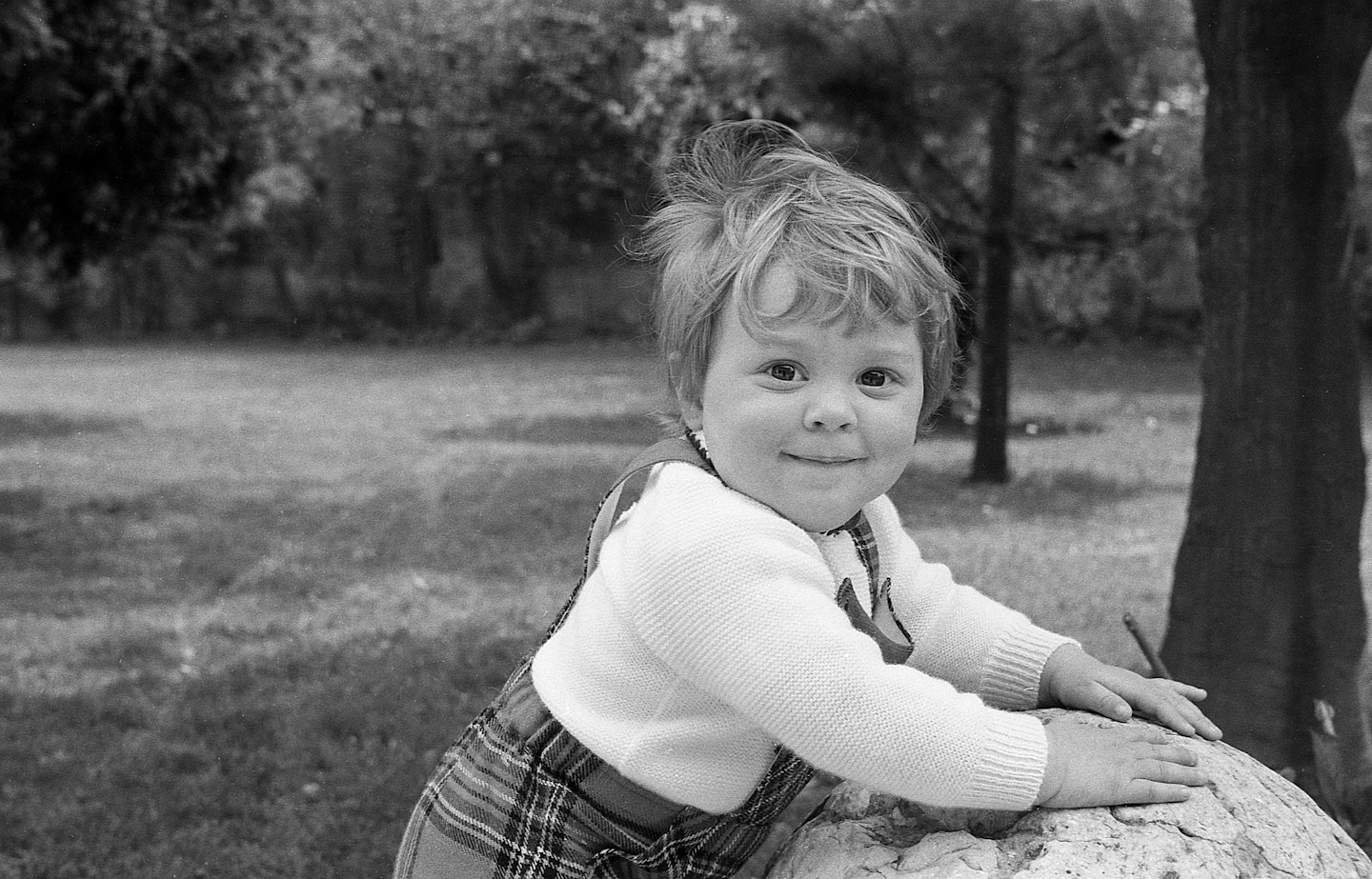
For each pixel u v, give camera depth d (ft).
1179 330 71.36
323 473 36.86
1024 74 26.37
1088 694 5.88
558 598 23.41
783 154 5.59
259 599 23.65
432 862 5.62
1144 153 33.19
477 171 80.18
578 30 68.90
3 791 14.88
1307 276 13.00
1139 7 25.11
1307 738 13.23
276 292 86.79
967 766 4.89
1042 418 46.29
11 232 35.88
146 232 37.65
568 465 37.24
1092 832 5.06
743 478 5.15
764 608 4.89
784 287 4.94
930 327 5.31
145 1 32.48
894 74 26.05
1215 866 4.97
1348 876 5.30
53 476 36.58
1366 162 22.24
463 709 17.52
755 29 26.61
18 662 19.95
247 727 17.01
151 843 13.74
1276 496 13.21
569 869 5.35
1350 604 13.24
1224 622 13.51
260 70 36.17
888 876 5.24
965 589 6.28
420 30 71.56
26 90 30.86
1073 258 38.27
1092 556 25.90
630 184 69.72
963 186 32.71
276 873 13.05
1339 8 12.50
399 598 23.54
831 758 4.87
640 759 5.16
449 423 46.96
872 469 5.16
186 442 42.98
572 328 83.10
